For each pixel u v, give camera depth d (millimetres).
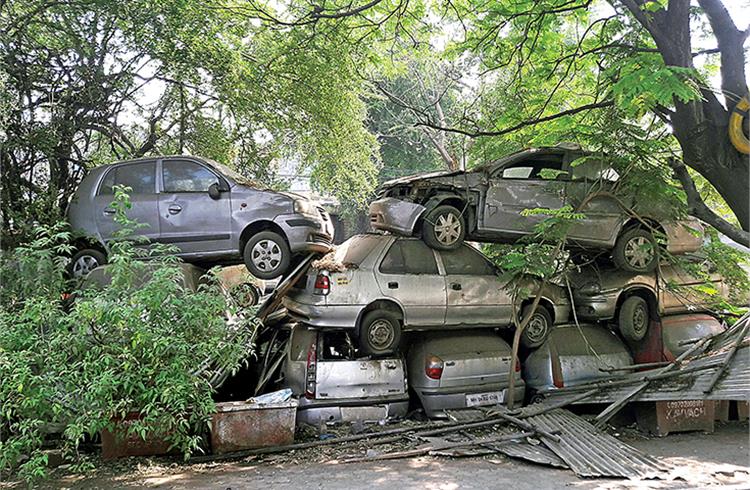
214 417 6332
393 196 8859
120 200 6801
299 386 7422
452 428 7141
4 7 9398
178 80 11352
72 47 10188
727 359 6871
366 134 13531
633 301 9242
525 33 9172
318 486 5332
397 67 13125
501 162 8844
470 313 8359
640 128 8477
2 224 8750
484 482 5480
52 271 6047
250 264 8172
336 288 7695
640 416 8023
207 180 8430
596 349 9008
